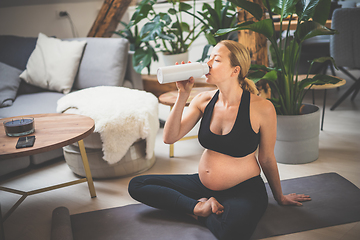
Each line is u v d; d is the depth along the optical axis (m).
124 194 1.79
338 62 2.83
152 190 1.46
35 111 2.32
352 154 2.08
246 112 1.31
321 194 1.63
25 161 2.12
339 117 2.80
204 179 1.44
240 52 1.27
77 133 1.54
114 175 1.97
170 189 1.45
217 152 1.38
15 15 3.39
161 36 3.03
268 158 1.41
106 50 2.81
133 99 2.02
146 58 2.91
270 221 1.43
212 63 1.28
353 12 2.60
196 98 1.48
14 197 1.83
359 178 1.78
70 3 3.91
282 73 1.95
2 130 1.66
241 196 1.34
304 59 3.74
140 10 2.98
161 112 3.38
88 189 1.88
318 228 1.37
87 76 2.83
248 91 1.35
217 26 2.78
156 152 2.38
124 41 2.82
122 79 2.85
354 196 1.58
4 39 2.97
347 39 2.71
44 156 2.20
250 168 1.39
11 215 1.65
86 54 2.88
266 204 1.38
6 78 2.67
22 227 1.54
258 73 1.94
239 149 1.32
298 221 1.42
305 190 1.68
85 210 1.65
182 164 2.14
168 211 1.56
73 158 1.99
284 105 2.05
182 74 1.21
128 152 1.94
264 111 1.32
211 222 1.31
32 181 2.03
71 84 2.80
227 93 1.33
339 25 2.70
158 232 1.39
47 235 1.46
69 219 1.53
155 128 2.04
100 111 1.89
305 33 1.78
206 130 1.37
